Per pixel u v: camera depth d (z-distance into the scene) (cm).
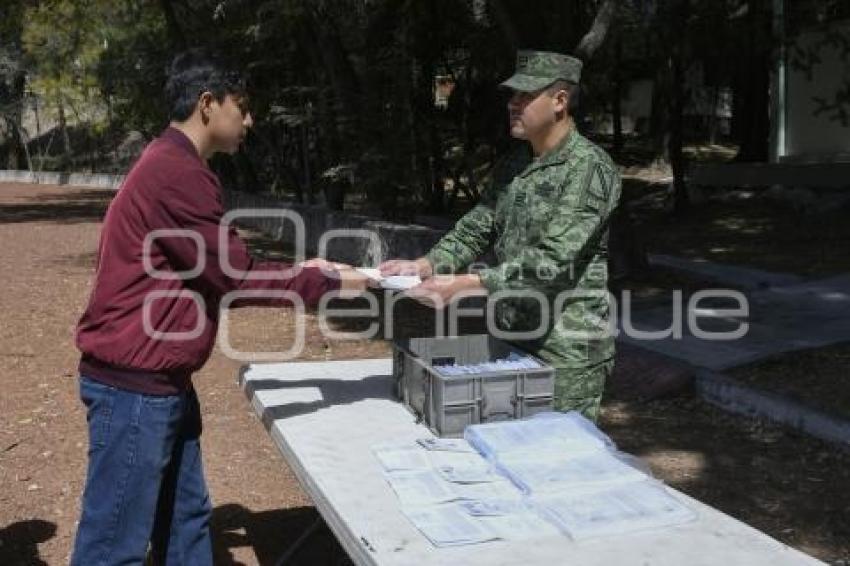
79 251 1466
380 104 1215
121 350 257
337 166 1256
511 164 326
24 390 641
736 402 585
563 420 283
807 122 1719
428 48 1351
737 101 2336
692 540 219
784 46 1241
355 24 1187
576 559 209
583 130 1028
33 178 3575
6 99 3453
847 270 1023
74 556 268
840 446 512
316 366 383
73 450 517
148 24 1853
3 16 2064
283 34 1271
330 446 280
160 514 304
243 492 464
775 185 1577
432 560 208
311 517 434
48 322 884
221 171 2186
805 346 696
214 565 387
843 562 392
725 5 1164
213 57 271
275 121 1440
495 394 288
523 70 300
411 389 313
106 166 3481
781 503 453
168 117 273
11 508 438
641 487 245
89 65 2180
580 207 294
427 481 249
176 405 269
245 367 382
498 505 235
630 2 1165
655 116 2050
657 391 618
